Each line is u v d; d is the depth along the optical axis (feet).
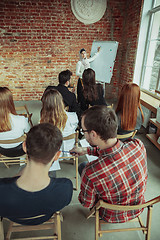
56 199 2.87
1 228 4.13
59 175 7.59
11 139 5.81
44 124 2.84
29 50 15.62
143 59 13.70
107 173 3.16
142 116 6.60
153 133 10.72
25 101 17.04
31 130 2.72
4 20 14.43
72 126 6.52
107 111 3.26
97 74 14.48
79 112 8.76
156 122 9.55
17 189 2.65
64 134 6.46
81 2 14.49
